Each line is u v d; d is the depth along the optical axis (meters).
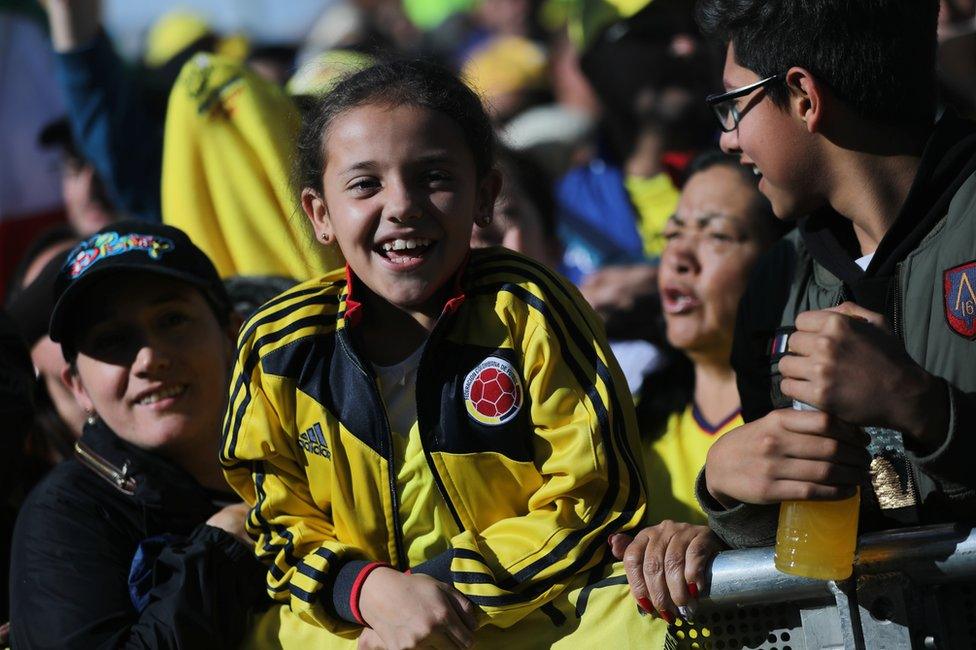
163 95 18.42
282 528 7.98
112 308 9.47
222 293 9.94
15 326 10.70
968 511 6.88
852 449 6.63
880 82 7.30
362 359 7.82
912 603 6.75
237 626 8.52
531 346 7.70
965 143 7.12
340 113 7.98
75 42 15.84
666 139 16.27
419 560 7.79
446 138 7.84
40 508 9.29
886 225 7.49
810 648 7.19
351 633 7.82
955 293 6.88
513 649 7.72
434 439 7.72
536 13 23.97
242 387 7.99
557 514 7.59
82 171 17.47
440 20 25.14
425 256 7.75
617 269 14.08
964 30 13.91
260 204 12.39
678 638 7.46
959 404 6.40
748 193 11.19
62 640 8.52
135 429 9.51
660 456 11.29
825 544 6.61
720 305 11.12
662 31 16.05
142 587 8.87
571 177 17.16
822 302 7.84
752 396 8.26
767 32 7.45
